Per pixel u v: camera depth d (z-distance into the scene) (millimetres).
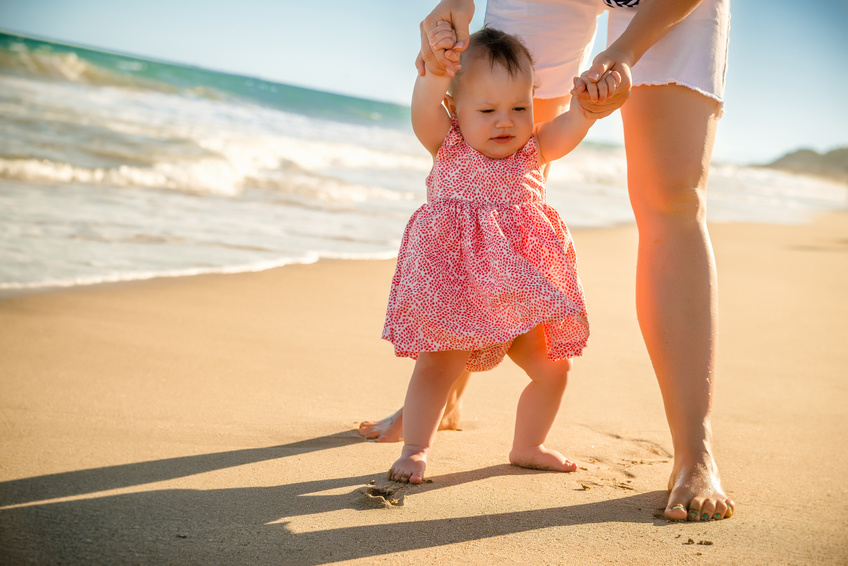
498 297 1787
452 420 2246
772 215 12930
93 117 10375
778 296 4918
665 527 1513
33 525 1438
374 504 1593
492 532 1464
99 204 5887
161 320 3270
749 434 2234
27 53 14477
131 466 1800
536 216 1919
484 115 1918
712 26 1853
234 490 1666
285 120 16453
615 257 6094
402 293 1846
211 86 19688
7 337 2881
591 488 1758
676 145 1836
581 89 1692
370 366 2867
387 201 7930
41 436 1974
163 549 1347
